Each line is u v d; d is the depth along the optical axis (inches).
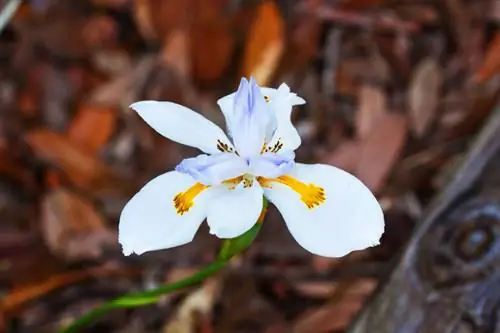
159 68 38.5
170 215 25.3
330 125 37.5
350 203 25.4
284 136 26.2
